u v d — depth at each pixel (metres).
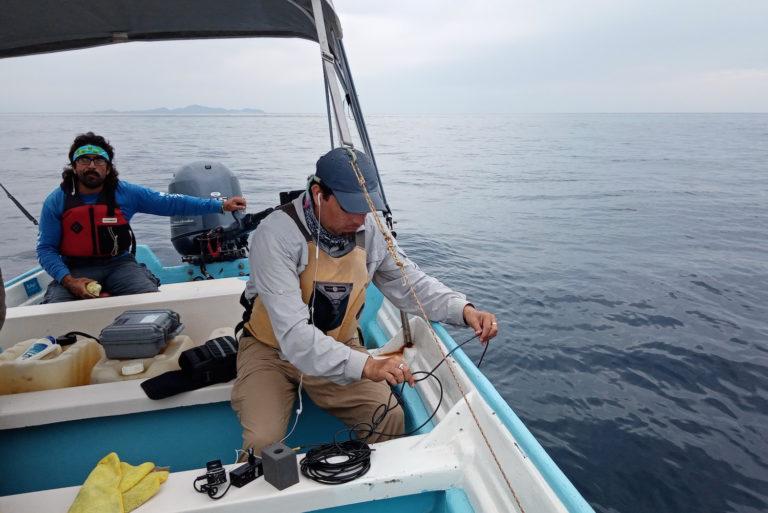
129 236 3.26
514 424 1.54
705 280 8.89
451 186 22.81
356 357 1.69
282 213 1.77
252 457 1.52
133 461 2.00
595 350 5.92
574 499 1.22
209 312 2.64
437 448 1.60
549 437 4.27
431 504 1.56
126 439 1.98
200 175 4.44
